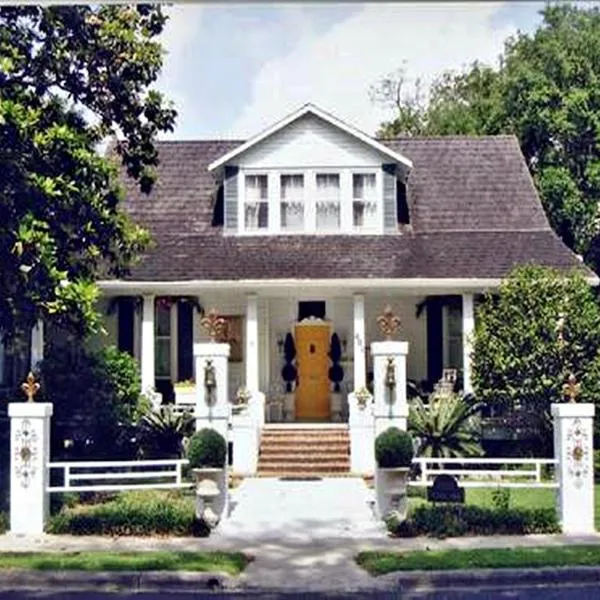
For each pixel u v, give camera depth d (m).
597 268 35.19
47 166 19.16
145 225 28.94
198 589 12.93
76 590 12.93
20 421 16.53
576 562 13.55
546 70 36.31
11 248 18.16
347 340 28.66
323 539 15.67
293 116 28.20
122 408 23.66
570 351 22.69
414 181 30.75
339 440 24.58
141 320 27.50
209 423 18.06
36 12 19.92
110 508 16.78
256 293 26.69
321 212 28.34
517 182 30.59
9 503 18.06
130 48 20.72
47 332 25.41
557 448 16.58
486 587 12.95
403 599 12.30
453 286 26.09
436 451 22.62
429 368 28.41
